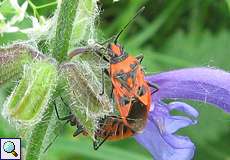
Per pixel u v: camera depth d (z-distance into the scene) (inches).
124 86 2.4
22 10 2.7
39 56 2.5
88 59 2.5
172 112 4.0
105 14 4.1
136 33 4.2
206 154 4.2
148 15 4.2
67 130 3.6
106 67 2.5
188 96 2.7
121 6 4.1
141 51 4.1
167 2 4.2
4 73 2.4
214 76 2.6
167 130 2.6
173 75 2.7
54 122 2.6
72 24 2.4
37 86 2.4
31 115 2.4
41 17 2.6
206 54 4.3
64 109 2.5
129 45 4.1
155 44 4.3
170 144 2.6
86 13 2.5
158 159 2.7
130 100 2.4
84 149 3.5
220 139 4.2
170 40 4.3
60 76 2.4
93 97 2.4
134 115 2.4
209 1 4.3
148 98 2.4
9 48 2.5
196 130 4.2
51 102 2.5
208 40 4.4
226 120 4.2
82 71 2.4
